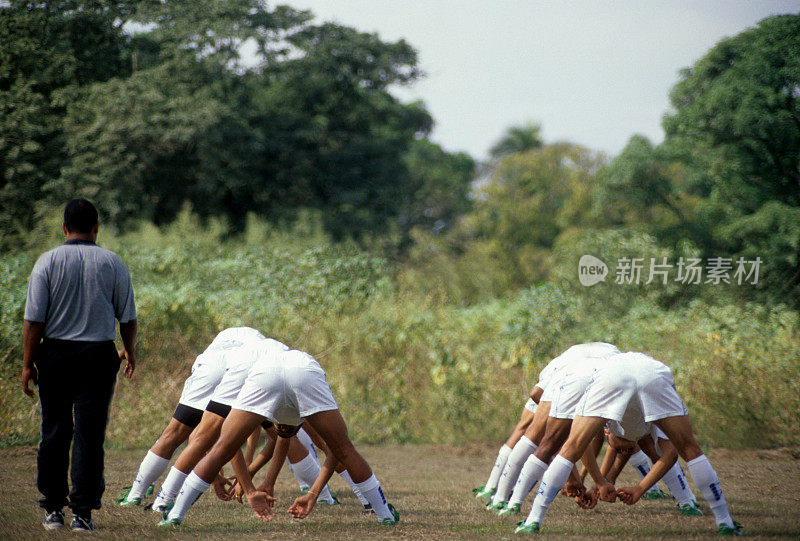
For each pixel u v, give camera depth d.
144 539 17.98
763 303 44.53
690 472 19.58
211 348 24.05
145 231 59.72
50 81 90.88
